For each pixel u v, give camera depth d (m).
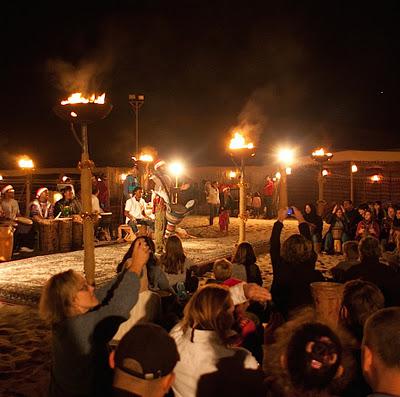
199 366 2.50
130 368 1.79
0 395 4.27
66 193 13.45
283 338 1.96
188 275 6.18
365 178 23.28
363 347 1.87
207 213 27.22
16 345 5.56
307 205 13.23
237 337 2.68
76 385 2.54
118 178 22.59
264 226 19.86
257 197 24.88
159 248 11.21
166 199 11.27
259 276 5.89
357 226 12.12
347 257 6.31
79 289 2.64
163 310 4.56
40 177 28.17
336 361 1.72
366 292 2.90
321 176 13.72
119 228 14.37
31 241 12.89
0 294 7.51
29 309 7.02
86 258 6.07
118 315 2.72
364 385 2.61
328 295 4.07
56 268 9.49
